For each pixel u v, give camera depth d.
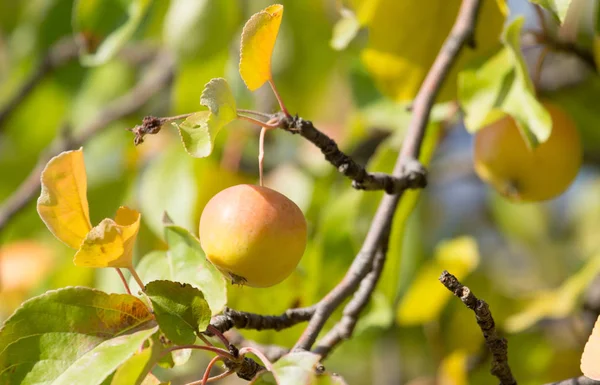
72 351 0.99
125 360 0.98
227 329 1.02
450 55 1.10
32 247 1.32
